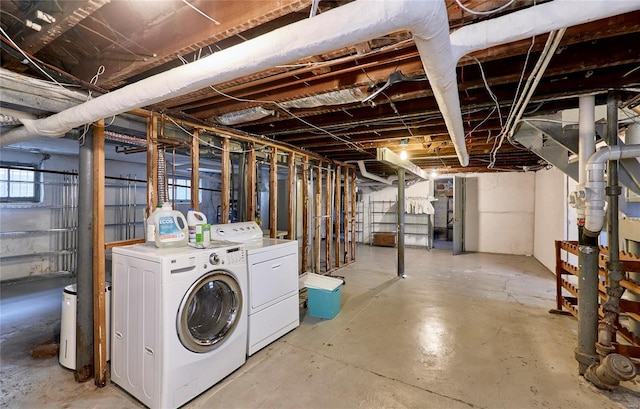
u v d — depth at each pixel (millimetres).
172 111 2551
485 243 7590
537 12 1053
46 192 4973
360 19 915
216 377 2078
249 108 2533
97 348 2090
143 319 1896
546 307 3588
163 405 1781
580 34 1444
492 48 1606
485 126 3104
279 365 2326
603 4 958
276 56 1103
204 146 3164
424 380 2133
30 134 1973
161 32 1542
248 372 2234
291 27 1037
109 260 2330
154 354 1822
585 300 2168
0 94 1596
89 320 2111
